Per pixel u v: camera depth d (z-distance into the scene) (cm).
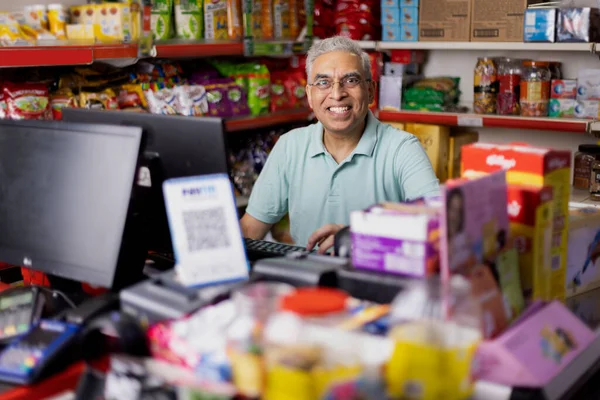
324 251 184
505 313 133
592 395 134
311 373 100
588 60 423
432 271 131
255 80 425
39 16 335
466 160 160
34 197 168
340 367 102
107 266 153
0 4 350
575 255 175
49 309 162
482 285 129
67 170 162
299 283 142
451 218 123
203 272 144
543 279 151
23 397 131
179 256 143
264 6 430
